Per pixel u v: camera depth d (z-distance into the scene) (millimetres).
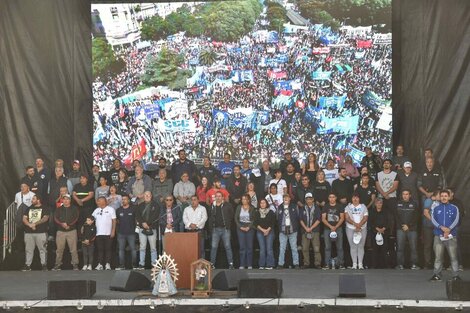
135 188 24250
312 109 26250
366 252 23641
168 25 26656
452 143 25625
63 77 26656
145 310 17000
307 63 26281
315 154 25781
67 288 17328
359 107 26141
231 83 26469
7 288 19375
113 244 24078
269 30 26344
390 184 23625
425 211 21391
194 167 25172
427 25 25812
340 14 26250
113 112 26625
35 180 24578
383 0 26125
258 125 26328
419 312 16609
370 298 17031
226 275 18172
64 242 23547
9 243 24578
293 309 16859
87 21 26719
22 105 26422
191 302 16984
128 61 26672
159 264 17812
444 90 25688
